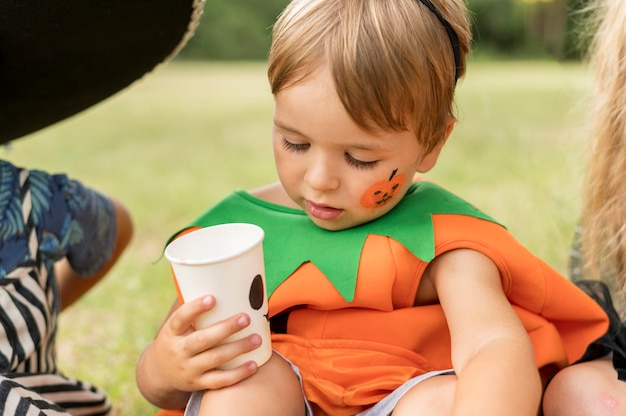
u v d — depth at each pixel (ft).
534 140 19.36
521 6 52.70
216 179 19.47
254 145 25.02
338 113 4.58
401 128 4.70
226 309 4.46
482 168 17.66
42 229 6.02
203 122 30.63
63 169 21.22
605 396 5.02
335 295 5.13
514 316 4.75
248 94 39.32
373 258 5.09
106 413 6.70
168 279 11.68
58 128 29.81
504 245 5.15
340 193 4.88
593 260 6.25
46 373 5.93
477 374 4.29
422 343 5.23
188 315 4.42
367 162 4.78
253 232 4.59
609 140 5.91
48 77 6.15
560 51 14.52
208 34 63.87
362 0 4.77
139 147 25.04
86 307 10.62
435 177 17.22
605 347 5.66
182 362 4.59
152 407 7.83
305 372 5.19
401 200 5.41
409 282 5.10
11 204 5.86
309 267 5.24
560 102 25.35
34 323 5.54
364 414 4.96
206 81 46.47
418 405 4.59
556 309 5.40
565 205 11.67
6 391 4.92
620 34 5.74
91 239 6.68
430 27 4.82
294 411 4.87
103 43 5.98
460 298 4.87
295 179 4.94
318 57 4.62
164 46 6.47
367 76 4.53
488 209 13.75
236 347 4.53
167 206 16.57
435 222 5.18
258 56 64.90
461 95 27.73
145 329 9.80
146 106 35.91
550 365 5.53
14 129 6.62
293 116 4.70
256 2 64.54
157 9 5.90
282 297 5.24
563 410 5.14
